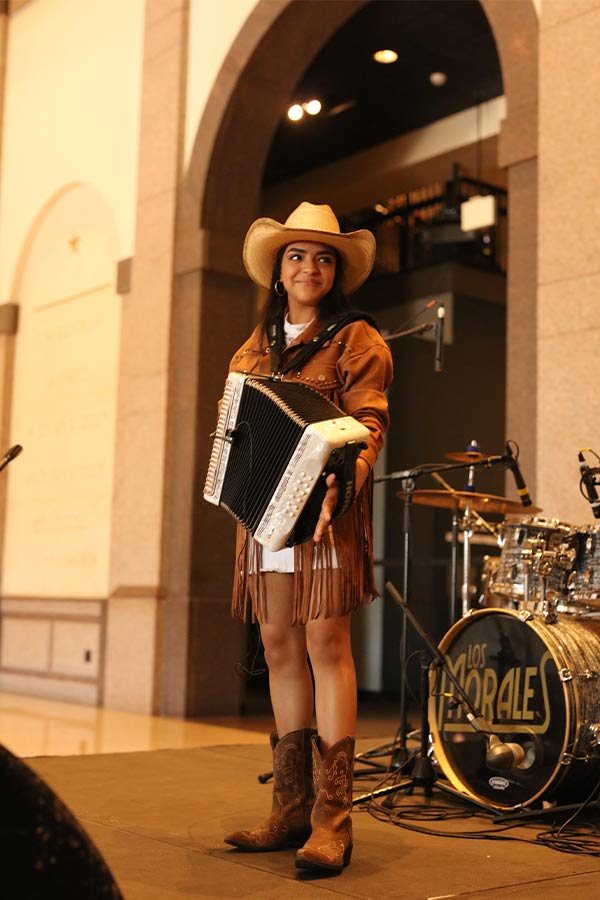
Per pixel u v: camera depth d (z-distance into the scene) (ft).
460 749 11.89
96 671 25.02
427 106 29.73
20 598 28.02
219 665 22.98
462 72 27.89
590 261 15.42
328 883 8.05
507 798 11.24
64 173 28.35
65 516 27.27
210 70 24.07
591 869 8.86
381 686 30.71
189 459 23.26
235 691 23.15
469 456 14.42
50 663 26.66
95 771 13.96
